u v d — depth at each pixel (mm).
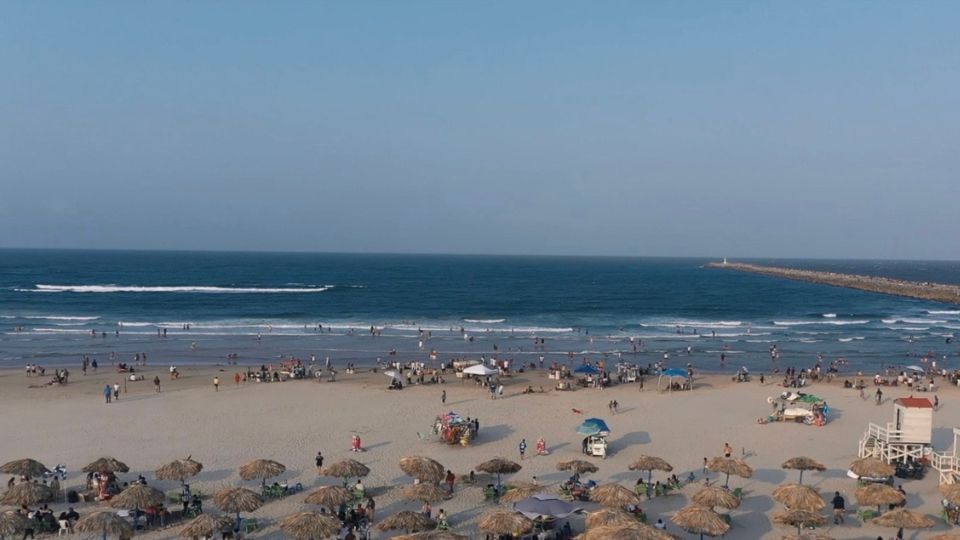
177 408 39406
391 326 80688
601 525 20578
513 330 79562
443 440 33625
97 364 53906
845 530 23688
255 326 78938
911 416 29781
